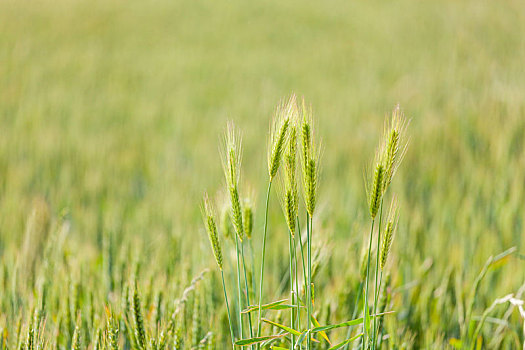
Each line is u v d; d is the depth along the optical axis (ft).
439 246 12.43
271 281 10.91
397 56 56.95
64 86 45.16
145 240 13.47
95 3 98.43
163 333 6.56
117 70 53.36
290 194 5.61
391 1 99.40
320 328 5.73
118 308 8.13
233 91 43.14
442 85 39.14
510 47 53.52
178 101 39.68
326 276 10.87
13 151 25.07
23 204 16.33
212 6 100.58
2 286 8.95
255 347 6.14
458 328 9.58
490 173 18.62
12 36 68.74
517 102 27.12
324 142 23.81
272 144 5.71
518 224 14.26
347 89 42.01
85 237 14.15
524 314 6.86
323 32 77.05
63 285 8.80
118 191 20.10
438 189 17.97
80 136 28.94
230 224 8.25
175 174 21.58
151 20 86.22
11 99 38.75
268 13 93.91
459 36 62.44
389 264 7.75
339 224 14.70
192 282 7.45
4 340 7.27
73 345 6.68
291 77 49.21
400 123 5.55
